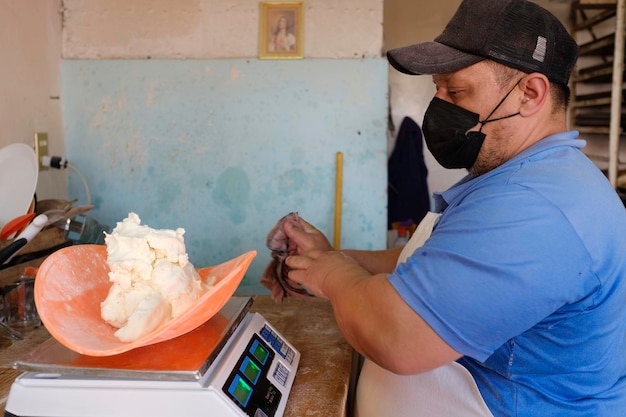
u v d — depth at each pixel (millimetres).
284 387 976
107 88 2033
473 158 989
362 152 2027
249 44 2016
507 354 918
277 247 1312
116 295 891
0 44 1637
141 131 2047
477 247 792
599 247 820
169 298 896
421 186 3338
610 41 3234
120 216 2084
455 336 796
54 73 1984
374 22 1983
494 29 903
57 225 1510
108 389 805
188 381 808
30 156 1433
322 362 1143
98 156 2066
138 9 2008
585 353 882
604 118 3490
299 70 2004
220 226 2076
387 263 1402
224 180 2059
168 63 2014
